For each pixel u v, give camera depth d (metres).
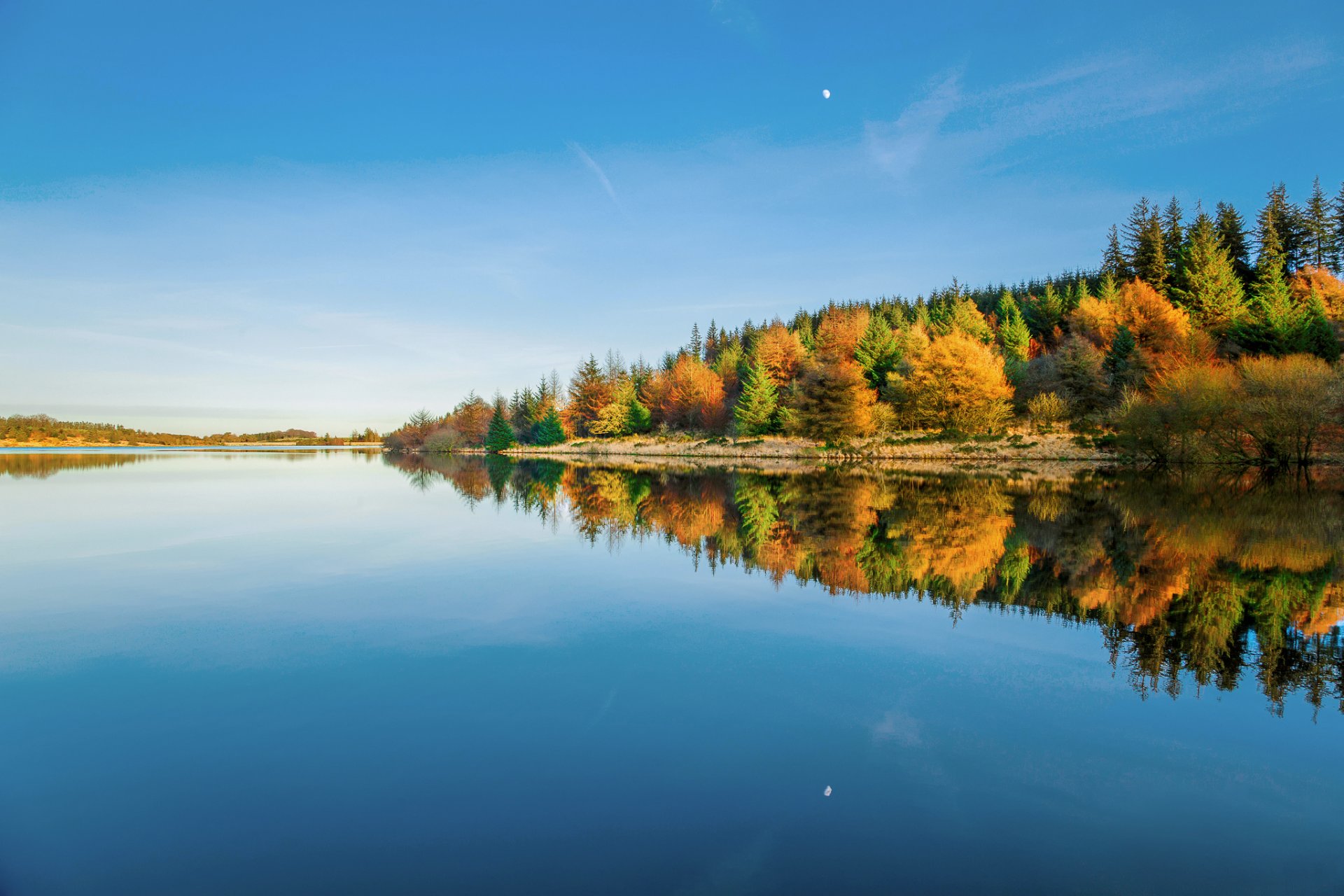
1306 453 34.56
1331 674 6.07
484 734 4.79
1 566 10.57
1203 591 9.12
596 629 7.30
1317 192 64.00
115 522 15.74
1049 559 11.25
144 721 4.99
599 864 3.40
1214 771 4.38
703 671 6.03
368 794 4.04
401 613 7.89
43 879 3.28
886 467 41.53
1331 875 3.36
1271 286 56.03
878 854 3.49
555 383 97.81
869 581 9.63
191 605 8.24
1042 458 44.12
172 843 3.58
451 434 101.50
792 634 7.10
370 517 16.95
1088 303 59.91
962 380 48.84
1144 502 20.52
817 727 4.94
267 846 3.55
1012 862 3.44
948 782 4.21
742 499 21.84
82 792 4.06
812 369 57.38
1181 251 66.75
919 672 6.06
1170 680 5.92
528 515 17.38
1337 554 11.80
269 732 4.82
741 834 3.66
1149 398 42.44
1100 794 4.08
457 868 3.37
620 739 4.72
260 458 64.06
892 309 106.75
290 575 9.91
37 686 5.64
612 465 49.69
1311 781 4.27
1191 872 3.38
